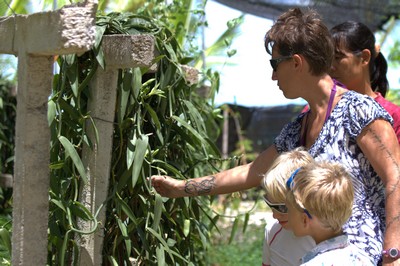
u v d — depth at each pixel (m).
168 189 3.22
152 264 3.17
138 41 2.89
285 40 2.92
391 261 2.71
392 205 2.74
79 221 3.03
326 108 2.94
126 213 3.02
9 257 3.66
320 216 2.43
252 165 3.23
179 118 3.25
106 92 2.98
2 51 2.86
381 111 2.83
